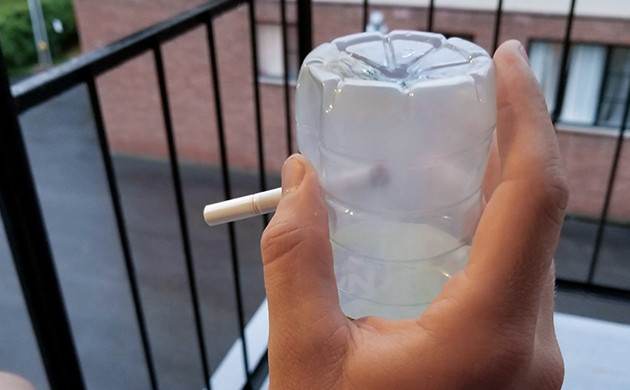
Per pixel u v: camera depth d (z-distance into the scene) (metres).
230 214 0.22
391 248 0.21
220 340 1.78
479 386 0.18
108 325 1.88
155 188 2.84
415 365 0.18
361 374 0.19
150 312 1.92
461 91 0.19
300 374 0.20
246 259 2.13
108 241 2.36
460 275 0.19
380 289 0.22
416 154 0.20
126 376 1.69
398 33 0.23
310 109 0.21
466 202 0.21
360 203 0.21
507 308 0.18
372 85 0.19
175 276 2.09
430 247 0.21
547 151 0.17
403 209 0.21
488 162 0.22
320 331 0.19
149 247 2.29
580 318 0.54
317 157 0.21
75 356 0.42
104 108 3.23
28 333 1.86
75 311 1.96
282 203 0.20
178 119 3.11
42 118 3.39
